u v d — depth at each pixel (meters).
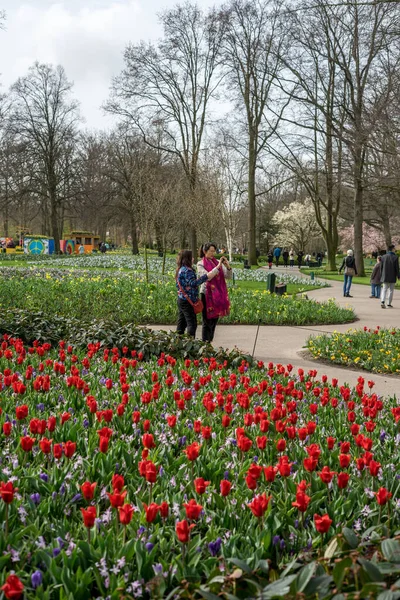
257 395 6.25
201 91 45.00
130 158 57.72
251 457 4.36
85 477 3.66
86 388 5.57
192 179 45.44
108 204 63.72
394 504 3.34
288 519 3.13
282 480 3.71
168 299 16.53
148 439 3.69
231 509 3.21
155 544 2.79
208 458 4.12
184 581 2.38
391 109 24.08
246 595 2.32
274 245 84.81
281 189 92.19
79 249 71.50
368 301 22.97
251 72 40.66
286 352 11.30
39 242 59.66
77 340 9.37
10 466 3.79
